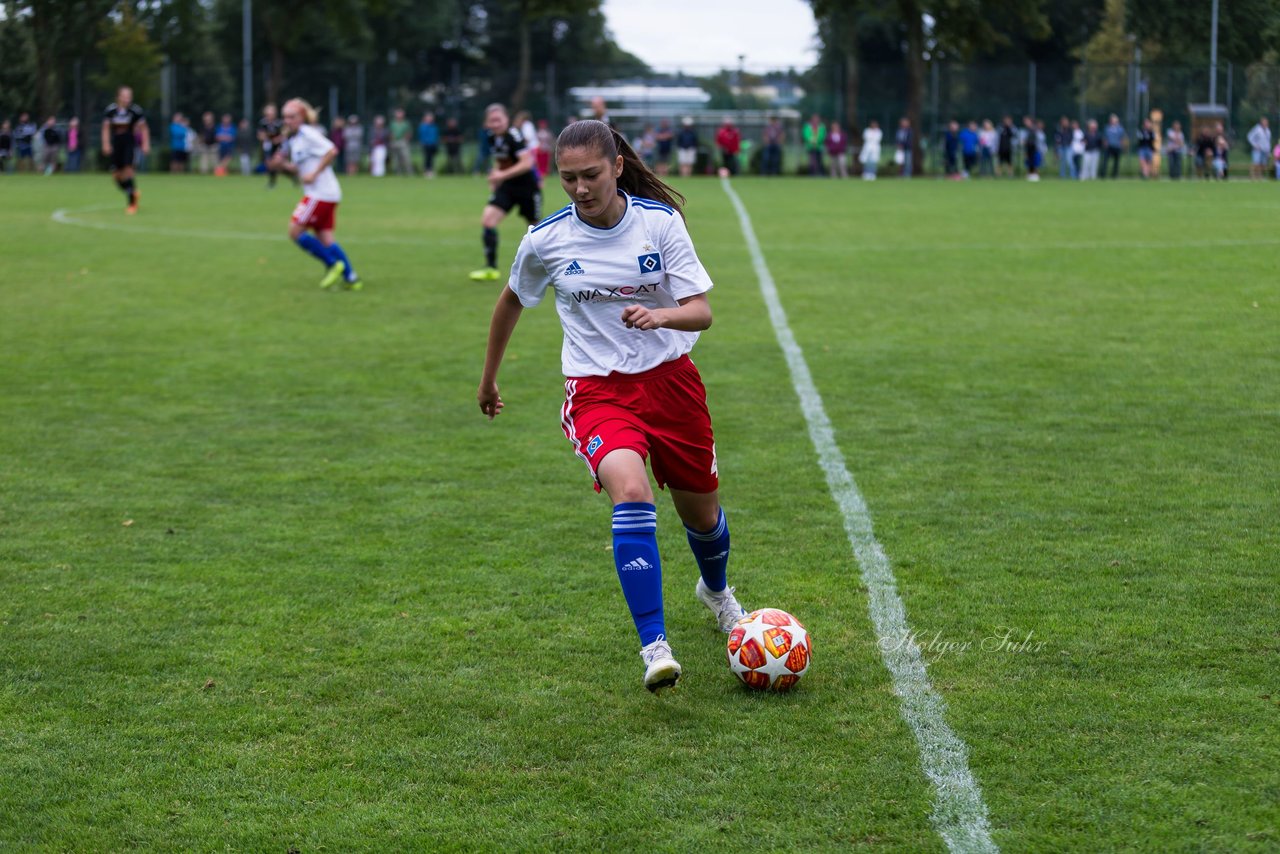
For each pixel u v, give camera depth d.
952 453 10.38
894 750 5.43
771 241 27.30
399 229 30.77
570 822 4.93
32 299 18.97
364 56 94.69
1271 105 56.94
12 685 6.23
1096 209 35.94
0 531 8.66
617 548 5.98
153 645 6.72
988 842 4.71
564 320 6.41
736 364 14.05
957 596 7.25
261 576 7.77
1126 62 62.59
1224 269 21.39
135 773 5.37
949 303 18.19
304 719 5.85
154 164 64.19
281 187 49.56
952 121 64.94
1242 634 6.60
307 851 4.79
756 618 6.09
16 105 65.38
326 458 10.53
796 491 9.39
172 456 10.61
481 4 114.62
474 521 8.84
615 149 6.04
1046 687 6.01
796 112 70.94
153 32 78.62
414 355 14.82
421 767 5.40
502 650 6.62
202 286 20.42
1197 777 5.13
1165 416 11.50
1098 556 7.89
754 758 5.40
